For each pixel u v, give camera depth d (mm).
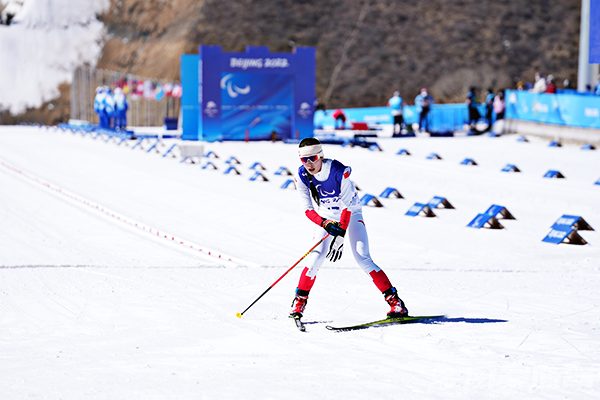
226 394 7082
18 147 44844
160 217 20953
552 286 12883
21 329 9672
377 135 56844
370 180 31109
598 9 11070
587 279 13555
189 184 28562
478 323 10086
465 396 7062
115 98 58531
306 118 52719
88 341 9062
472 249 17062
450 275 13922
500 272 14305
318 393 7125
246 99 51750
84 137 54562
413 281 13266
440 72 81750
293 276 13625
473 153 42688
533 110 52000
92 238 17734
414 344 9000
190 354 8500
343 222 9680
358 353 8602
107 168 33969
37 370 7848
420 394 7109
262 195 25812
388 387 7324
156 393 7105
